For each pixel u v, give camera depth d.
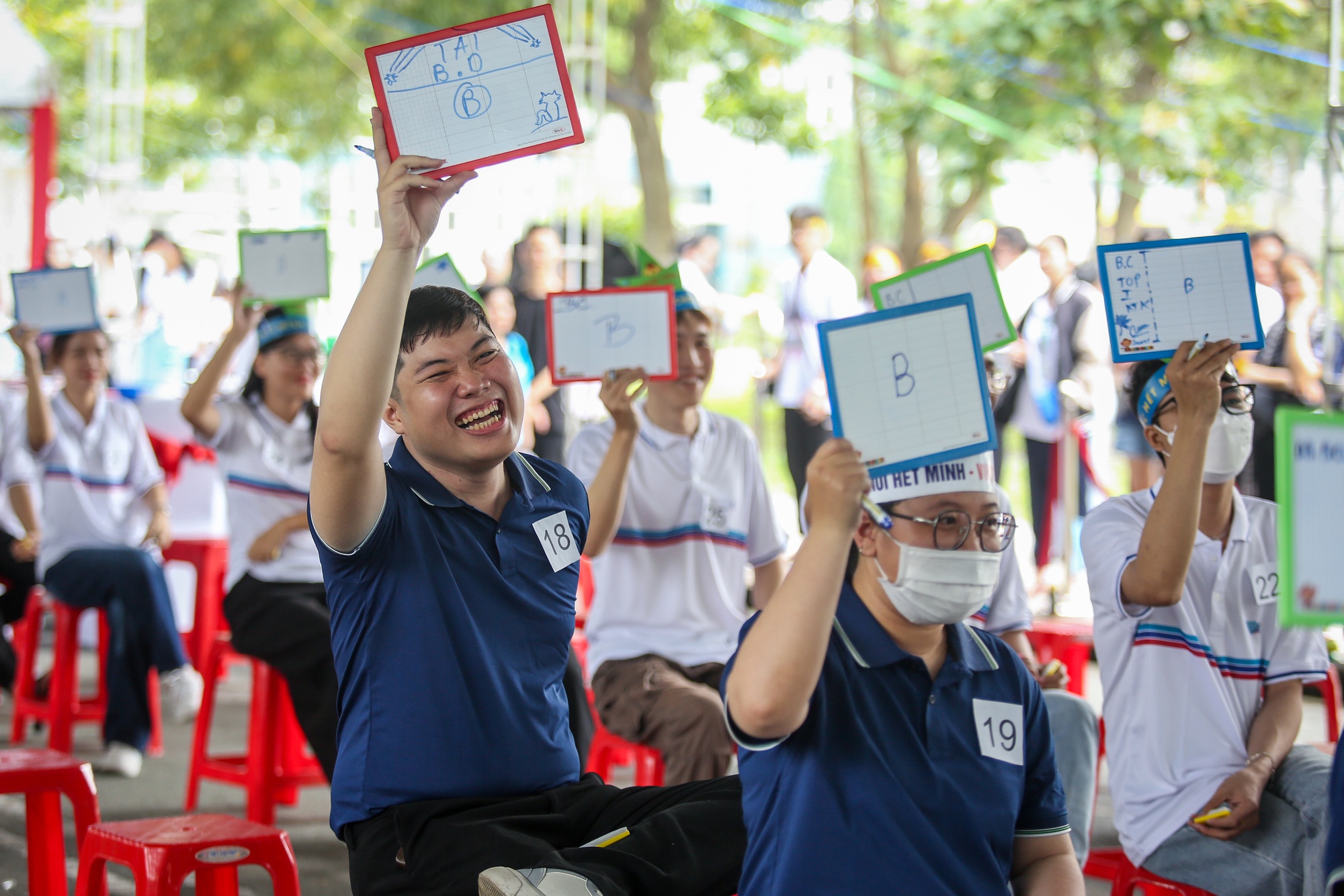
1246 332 2.95
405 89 2.36
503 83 2.36
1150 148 9.19
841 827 2.00
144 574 5.03
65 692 5.05
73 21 17.23
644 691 3.71
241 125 17.88
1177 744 3.05
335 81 16.66
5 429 5.86
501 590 2.57
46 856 3.24
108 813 4.45
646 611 4.00
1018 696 2.18
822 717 2.05
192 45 15.98
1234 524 3.13
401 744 2.46
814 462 1.93
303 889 3.80
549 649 2.63
